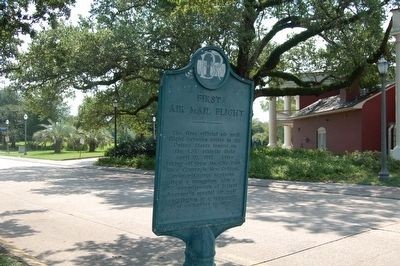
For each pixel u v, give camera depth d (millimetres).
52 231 9531
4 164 37250
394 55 27906
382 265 6797
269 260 7102
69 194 16094
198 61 4395
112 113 40812
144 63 24438
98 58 24469
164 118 4223
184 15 21719
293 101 65688
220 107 4582
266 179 20172
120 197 15062
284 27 25516
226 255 7414
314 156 25250
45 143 68438
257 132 113625
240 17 22141
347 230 9305
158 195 4199
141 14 25562
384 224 9977
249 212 11727
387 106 29703
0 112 89812
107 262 7105
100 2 26359
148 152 34188
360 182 18078
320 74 31000
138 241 8508
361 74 27859
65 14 11078
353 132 30781
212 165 4543
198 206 4449
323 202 13711
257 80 28188
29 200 14609
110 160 33156
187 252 4477
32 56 26812
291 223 10141
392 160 20953
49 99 31703
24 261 6723
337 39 24891
